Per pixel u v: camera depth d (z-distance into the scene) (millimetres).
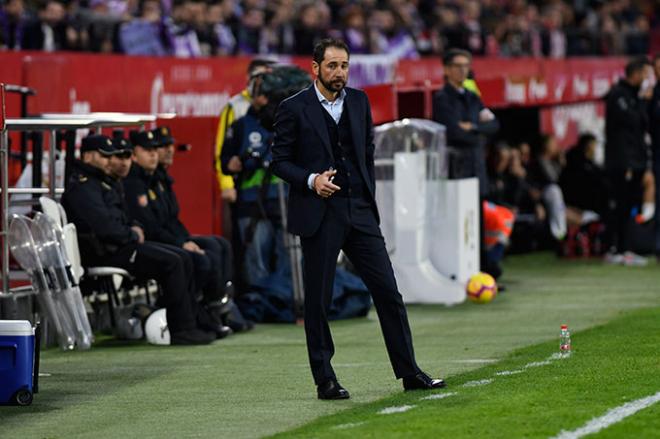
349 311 45688
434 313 47094
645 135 64438
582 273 59750
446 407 27781
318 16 79250
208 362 36375
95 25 64000
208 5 73688
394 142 49406
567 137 78750
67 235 38844
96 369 35250
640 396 28641
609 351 35500
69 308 38531
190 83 60812
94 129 46219
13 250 38281
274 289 45250
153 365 35906
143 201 41406
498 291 53219
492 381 31094
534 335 40438
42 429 27281
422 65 73125
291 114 29453
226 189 45969
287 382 32531
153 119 43125
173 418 28141
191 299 40750
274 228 45938
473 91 52938
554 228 68250
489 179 64875
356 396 30172
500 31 94562
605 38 107875
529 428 25453
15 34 61250
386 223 49812
